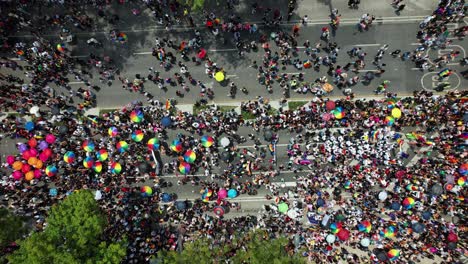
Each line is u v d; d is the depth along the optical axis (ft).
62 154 121.19
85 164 116.67
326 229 117.91
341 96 125.39
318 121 122.01
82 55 128.67
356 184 118.93
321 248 116.47
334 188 120.16
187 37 128.88
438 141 119.55
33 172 117.91
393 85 125.59
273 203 122.31
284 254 92.89
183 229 118.52
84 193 97.71
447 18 124.26
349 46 127.54
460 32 124.36
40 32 128.77
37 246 82.79
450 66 125.18
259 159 123.03
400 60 126.31
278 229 118.83
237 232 116.26
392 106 119.44
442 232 114.93
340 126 122.31
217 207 118.21
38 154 118.32
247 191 122.93
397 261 114.52
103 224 97.50
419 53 123.85
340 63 126.62
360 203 118.83
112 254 89.86
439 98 121.08
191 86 127.44
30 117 125.29
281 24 128.67
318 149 121.90
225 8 128.98
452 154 118.11
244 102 125.80
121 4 130.82
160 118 124.47
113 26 129.59
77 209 93.61
